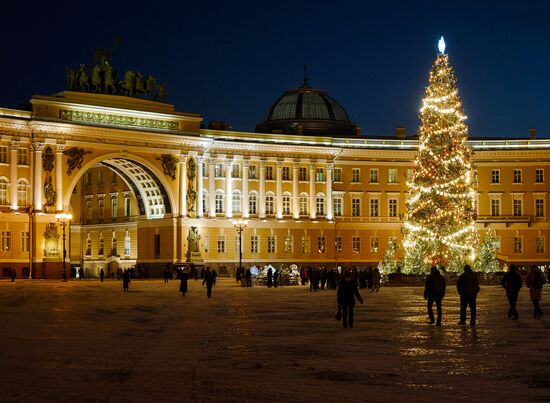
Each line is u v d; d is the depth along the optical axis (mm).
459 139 90375
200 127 130875
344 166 133125
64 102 107875
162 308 52781
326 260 130750
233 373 24297
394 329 37750
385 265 98625
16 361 26609
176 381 22844
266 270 101250
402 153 134625
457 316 45656
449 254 89562
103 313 48094
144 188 122688
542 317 44750
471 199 90688
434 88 90812
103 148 111312
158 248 121375
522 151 134625
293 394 21000
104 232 134375
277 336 34656
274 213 128000
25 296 67250
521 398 20531
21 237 105125
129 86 115000
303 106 143625
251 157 126250
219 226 123125
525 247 135000
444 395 20922
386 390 21578
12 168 104438
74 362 26438
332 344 31625
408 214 92188
